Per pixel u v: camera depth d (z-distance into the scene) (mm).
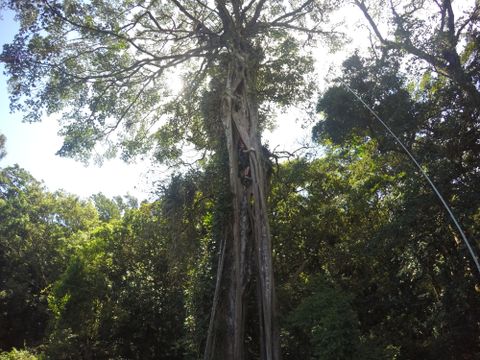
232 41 15922
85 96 17141
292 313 11039
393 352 11672
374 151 15617
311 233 18484
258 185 12586
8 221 29812
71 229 32562
